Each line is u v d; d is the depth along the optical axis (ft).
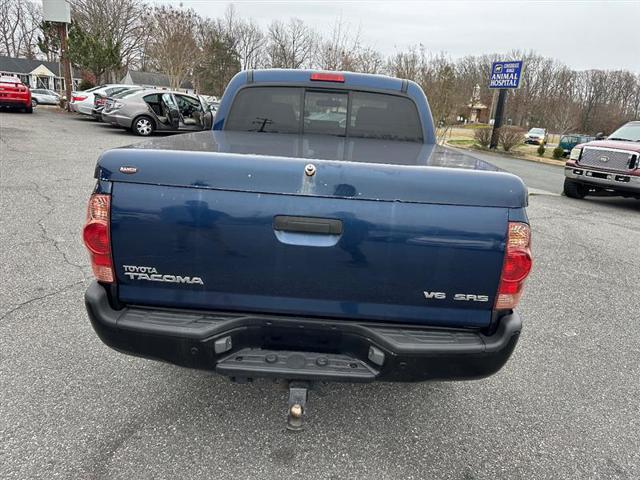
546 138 140.56
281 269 6.72
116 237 6.66
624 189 31.45
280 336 7.07
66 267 14.80
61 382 9.34
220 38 191.42
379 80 12.15
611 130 193.06
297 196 6.53
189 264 6.73
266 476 7.29
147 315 6.97
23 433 7.90
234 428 8.34
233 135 10.78
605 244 22.44
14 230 17.92
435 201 6.51
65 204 21.91
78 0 172.86
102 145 41.68
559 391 10.16
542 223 26.32
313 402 9.29
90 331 11.25
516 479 7.59
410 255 6.61
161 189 6.56
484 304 6.82
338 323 6.92
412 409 9.25
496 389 10.11
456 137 124.36
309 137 11.37
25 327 11.25
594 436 8.75
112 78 180.45
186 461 7.50
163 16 153.69
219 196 6.54
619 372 11.07
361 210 6.54
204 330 6.72
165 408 8.79
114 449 7.67
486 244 6.55
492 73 86.74
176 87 152.15
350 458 7.80
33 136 44.42
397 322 6.99
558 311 14.38
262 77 12.11
